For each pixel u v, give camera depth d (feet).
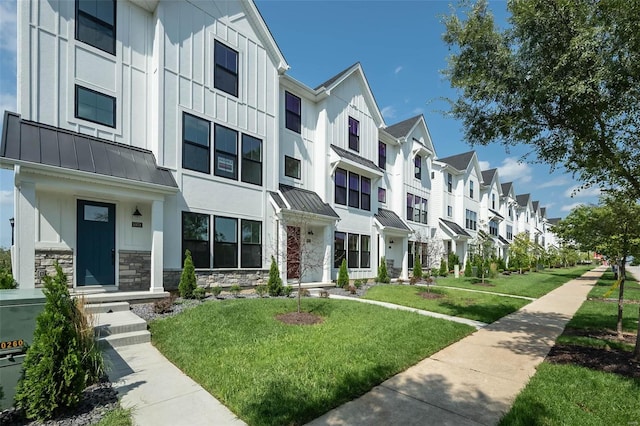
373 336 19.89
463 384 14.37
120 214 27.86
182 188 30.32
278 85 40.09
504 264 88.84
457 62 18.88
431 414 11.71
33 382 10.64
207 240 32.01
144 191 26.40
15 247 20.94
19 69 23.26
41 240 23.99
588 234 23.06
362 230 52.75
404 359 16.75
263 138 37.81
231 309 23.50
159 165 28.86
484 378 15.07
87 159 24.21
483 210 106.01
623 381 14.30
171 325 20.21
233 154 34.88
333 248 46.34
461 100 20.13
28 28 23.75
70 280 25.04
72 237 25.31
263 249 36.86
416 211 70.54
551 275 83.25
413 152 69.97
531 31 15.69
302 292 34.78
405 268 61.62
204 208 31.89
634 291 49.21
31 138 22.38
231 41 35.37
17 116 23.06
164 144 29.40
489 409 12.16
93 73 26.96
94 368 13.58
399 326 22.31
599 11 13.88
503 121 18.21
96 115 26.99
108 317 20.66
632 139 15.20
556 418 11.34
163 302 23.38
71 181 23.00
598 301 39.32
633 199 16.39
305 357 16.08
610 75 13.38
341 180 49.60
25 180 21.25
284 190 40.83
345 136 50.49
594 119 15.30
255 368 14.64
